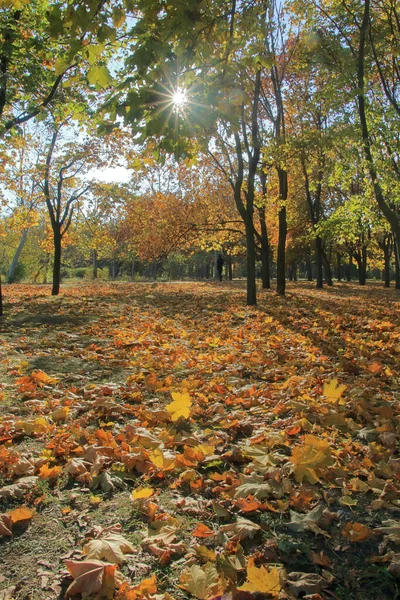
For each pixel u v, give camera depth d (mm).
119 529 2424
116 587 1980
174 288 24781
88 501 2740
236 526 2400
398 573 2062
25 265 39844
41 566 2152
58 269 19078
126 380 5285
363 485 2816
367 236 30469
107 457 3246
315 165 18922
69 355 6641
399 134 11773
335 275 77000
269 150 14000
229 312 12047
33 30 9336
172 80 3592
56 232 18766
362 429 3730
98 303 14797
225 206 22516
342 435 3691
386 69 13477
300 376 5223
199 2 3510
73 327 9367
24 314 11688
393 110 12109
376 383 4930
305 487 2812
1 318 10766
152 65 3609
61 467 3141
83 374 5598
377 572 2096
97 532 2391
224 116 3898
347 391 4656
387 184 12258
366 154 11320
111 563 2092
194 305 14023
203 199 21562
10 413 4156
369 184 13164
